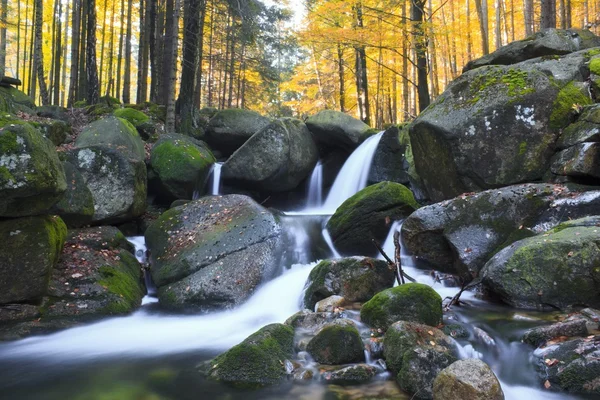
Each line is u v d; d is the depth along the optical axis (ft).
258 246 25.32
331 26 53.16
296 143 41.06
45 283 20.48
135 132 40.16
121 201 30.42
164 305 23.15
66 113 48.11
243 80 88.99
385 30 46.19
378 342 15.34
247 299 23.18
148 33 63.31
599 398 11.85
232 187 40.75
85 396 13.65
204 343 18.52
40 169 18.37
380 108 95.04
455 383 11.60
